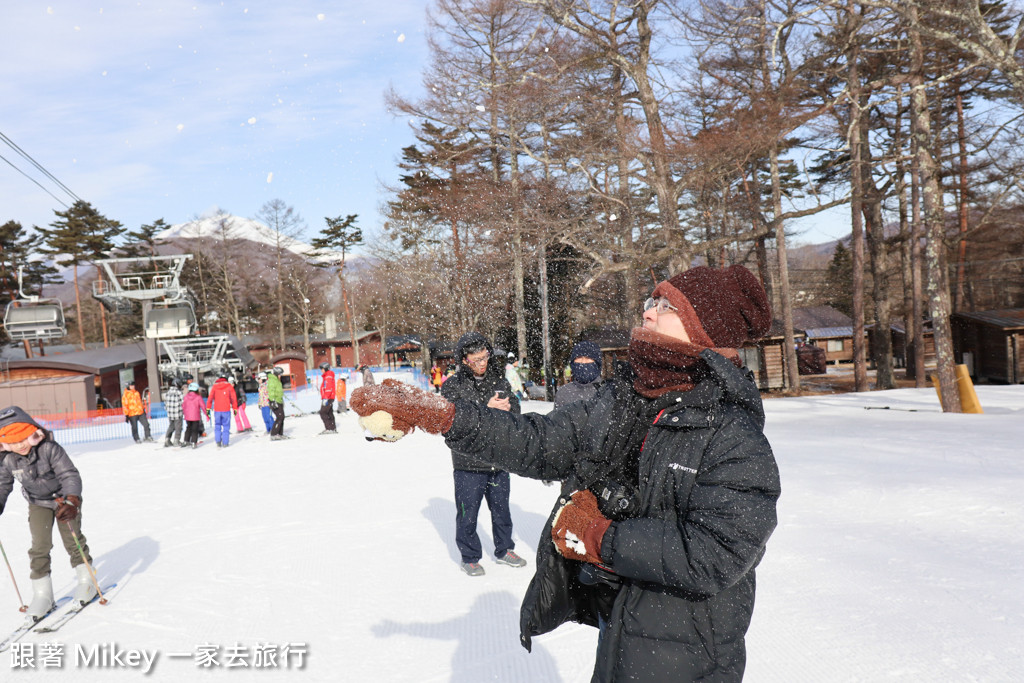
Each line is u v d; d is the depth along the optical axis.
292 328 75.25
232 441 17.27
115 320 69.19
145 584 5.34
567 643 3.75
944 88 23.86
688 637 1.35
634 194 20.97
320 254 60.22
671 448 1.35
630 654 1.38
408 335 50.59
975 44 12.23
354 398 1.40
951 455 8.34
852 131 16.98
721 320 1.36
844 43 17.09
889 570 4.36
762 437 1.32
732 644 1.36
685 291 1.38
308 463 11.79
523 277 31.50
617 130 19.91
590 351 5.52
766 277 32.34
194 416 16.16
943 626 3.48
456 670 3.50
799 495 6.58
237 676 3.60
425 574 5.19
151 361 33.84
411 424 1.40
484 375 5.08
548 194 21.30
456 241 32.78
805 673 3.11
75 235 59.03
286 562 5.69
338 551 5.95
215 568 5.66
